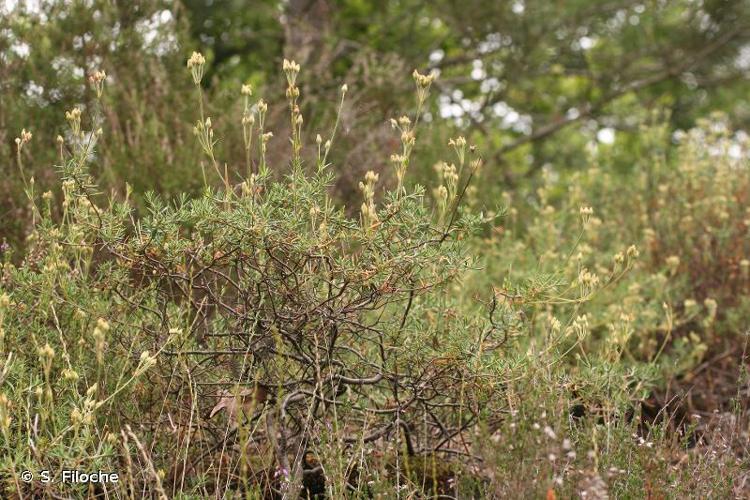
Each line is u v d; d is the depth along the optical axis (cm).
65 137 482
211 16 955
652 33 1060
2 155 447
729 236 485
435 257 279
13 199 424
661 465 270
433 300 324
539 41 895
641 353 426
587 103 1118
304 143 554
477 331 304
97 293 291
